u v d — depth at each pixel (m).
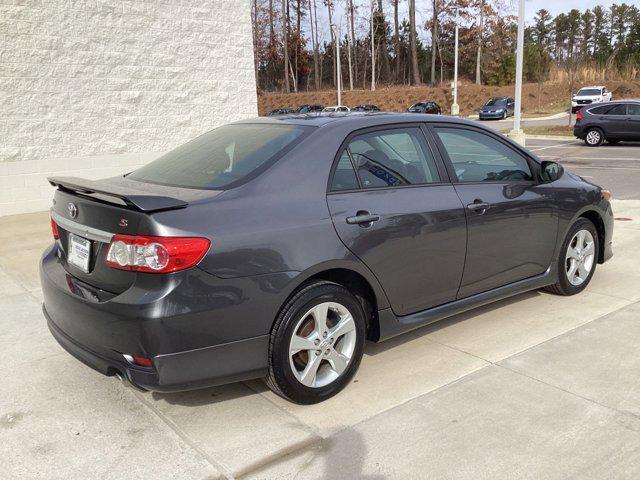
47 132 9.17
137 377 2.79
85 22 9.32
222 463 2.75
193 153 3.74
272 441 2.92
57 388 3.50
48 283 3.25
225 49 11.05
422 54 80.88
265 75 78.62
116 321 2.78
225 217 2.89
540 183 4.51
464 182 3.97
